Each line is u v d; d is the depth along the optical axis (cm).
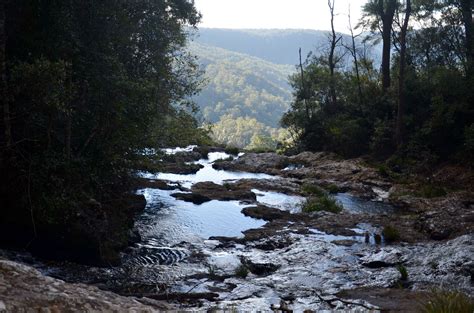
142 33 1658
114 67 1275
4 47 1084
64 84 1191
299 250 1359
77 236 1143
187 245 1400
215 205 1978
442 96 2838
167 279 1098
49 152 1123
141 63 1675
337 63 4197
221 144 4706
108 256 1177
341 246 1409
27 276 647
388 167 2856
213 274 1146
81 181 1179
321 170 2900
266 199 2175
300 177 2830
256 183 2488
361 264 1236
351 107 3694
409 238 1489
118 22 1374
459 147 2703
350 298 978
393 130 3150
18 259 1102
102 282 1052
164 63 1747
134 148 1377
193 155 3556
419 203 2066
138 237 1397
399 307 902
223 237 1498
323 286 1075
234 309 877
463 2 3416
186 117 1952
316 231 1605
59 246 1145
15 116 1141
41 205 1111
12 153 1118
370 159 3142
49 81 1049
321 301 964
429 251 1270
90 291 686
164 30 1773
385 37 3581
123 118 1253
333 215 1812
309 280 1115
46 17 1216
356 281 1107
